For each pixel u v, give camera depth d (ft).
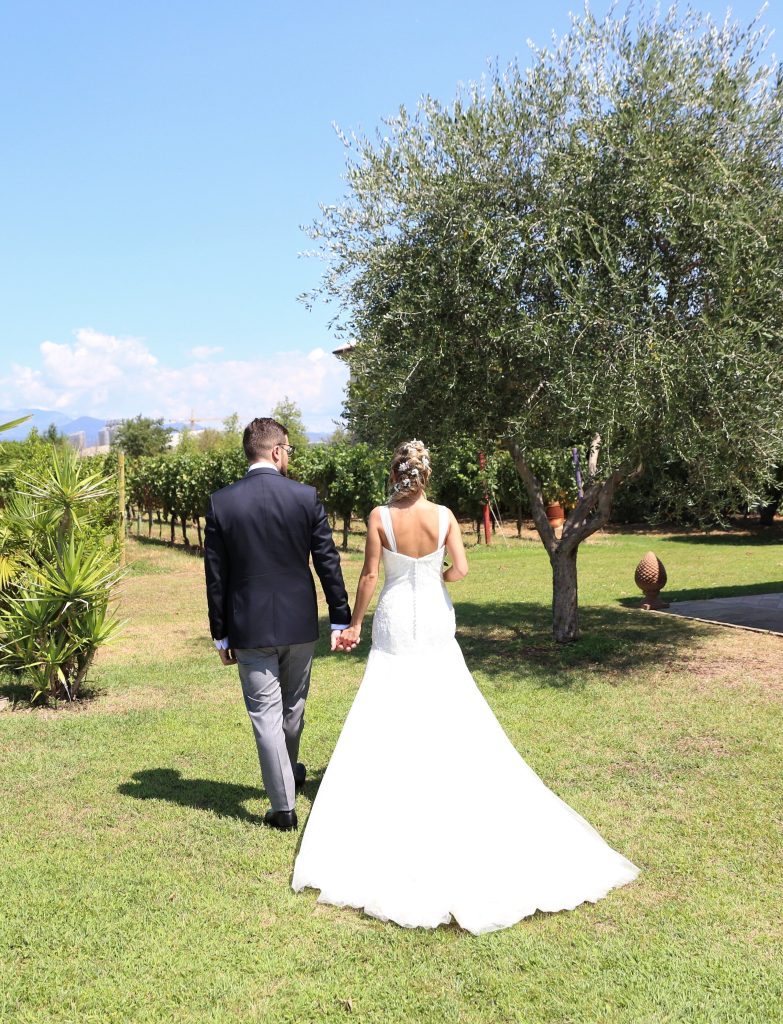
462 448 28.35
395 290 25.12
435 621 11.76
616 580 46.09
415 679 11.59
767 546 68.80
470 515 71.15
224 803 13.89
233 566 12.62
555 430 24.45
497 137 23.53
